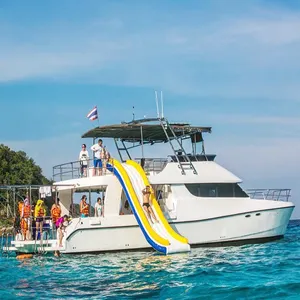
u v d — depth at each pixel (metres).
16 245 28.17
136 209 27.36
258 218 29.38
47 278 21.50
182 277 20.33
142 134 31.30
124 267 23.36
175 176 29.06
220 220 28.80
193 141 31.31
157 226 27.61
